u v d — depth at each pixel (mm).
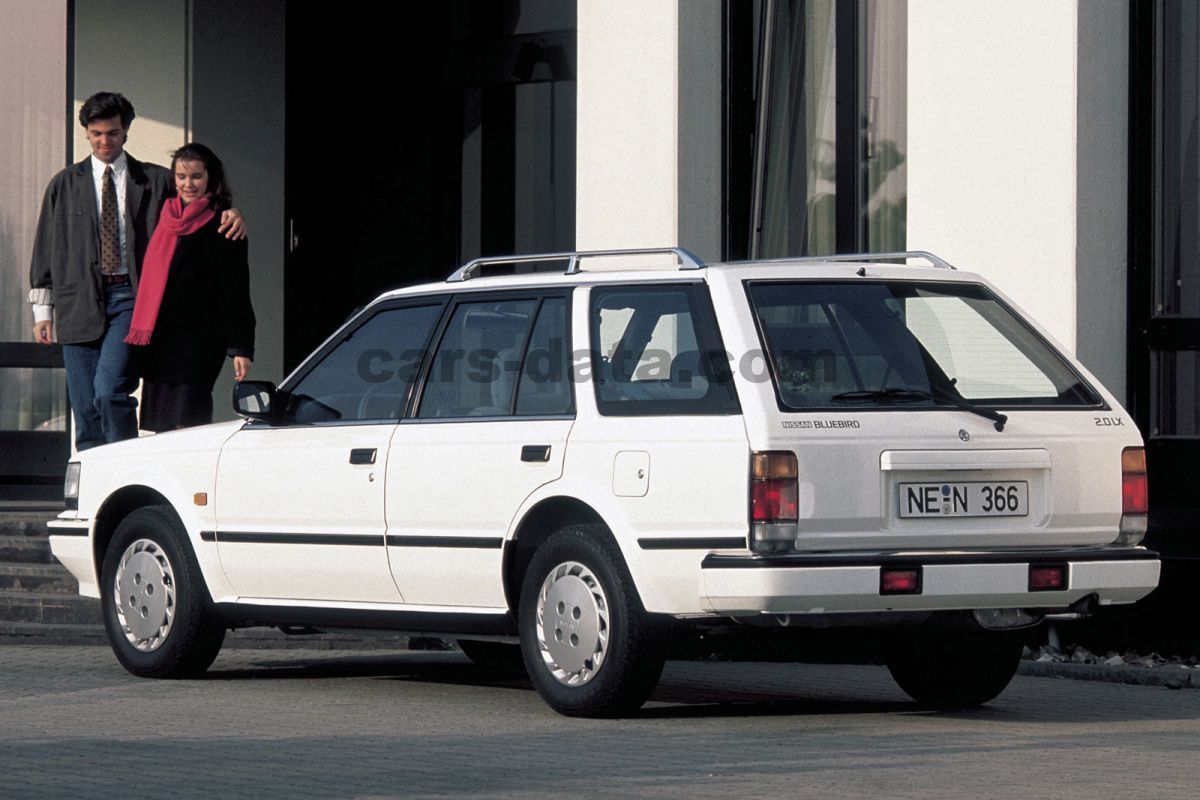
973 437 21438
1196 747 20234
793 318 21578
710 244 34156
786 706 23828
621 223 34250
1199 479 29422
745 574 20375
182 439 26234
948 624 21578
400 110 42719
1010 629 22016
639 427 21500
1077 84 29281
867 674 27719
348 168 43031
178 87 41656
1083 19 29328
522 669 27609
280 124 42406
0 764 18766
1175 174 29922
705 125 34125
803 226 34312
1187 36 29828
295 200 42562
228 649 30297
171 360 31500
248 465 25172
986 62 30125
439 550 23125
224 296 31875
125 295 32125
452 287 24078
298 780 17766
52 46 42844
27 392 42875
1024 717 22969
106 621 26734
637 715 22219
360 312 24953
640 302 22203
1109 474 22203
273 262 42219
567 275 23000
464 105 42281
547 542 22203
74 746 19969
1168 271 29938
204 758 19141
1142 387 29828
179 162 31688
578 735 20812
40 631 30641
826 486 20688
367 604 24188
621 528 21375
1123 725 22156
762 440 20578
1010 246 29891
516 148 41688
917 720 22500
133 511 26797
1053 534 21828
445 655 29875
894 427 21109
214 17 41781
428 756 19266
